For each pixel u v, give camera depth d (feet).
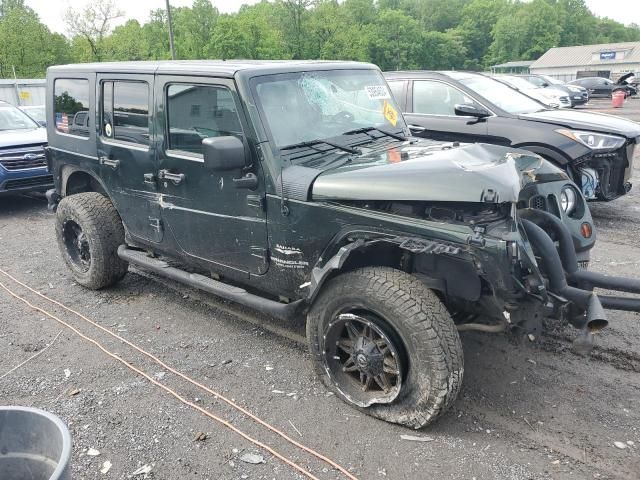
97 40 180.65
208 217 13.69
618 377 12.60
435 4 398.21
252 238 12.86
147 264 15.96
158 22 223.92
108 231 17.31
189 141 13.80
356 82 14.53
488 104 24.90
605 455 10.15
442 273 11.00
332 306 11.37
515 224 10.03
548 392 12.10
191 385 12.82
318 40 251.80
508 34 359.05
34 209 31.48
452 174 10.14
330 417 11.44
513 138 23.81
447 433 10.84
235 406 11.93
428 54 334.44
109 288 18.61
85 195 17.92
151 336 15.26
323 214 11.41
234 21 212.43
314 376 13.00
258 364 13.64
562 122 23.57
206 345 14.66
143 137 15.08
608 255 20.10
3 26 188.75
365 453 10.36
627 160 23.70
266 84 12.59
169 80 13.92
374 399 11.17
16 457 7.32
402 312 10.26
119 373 13.44
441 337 10.12
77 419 11.63
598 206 27.04
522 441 10.57
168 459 10.39
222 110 12.76
